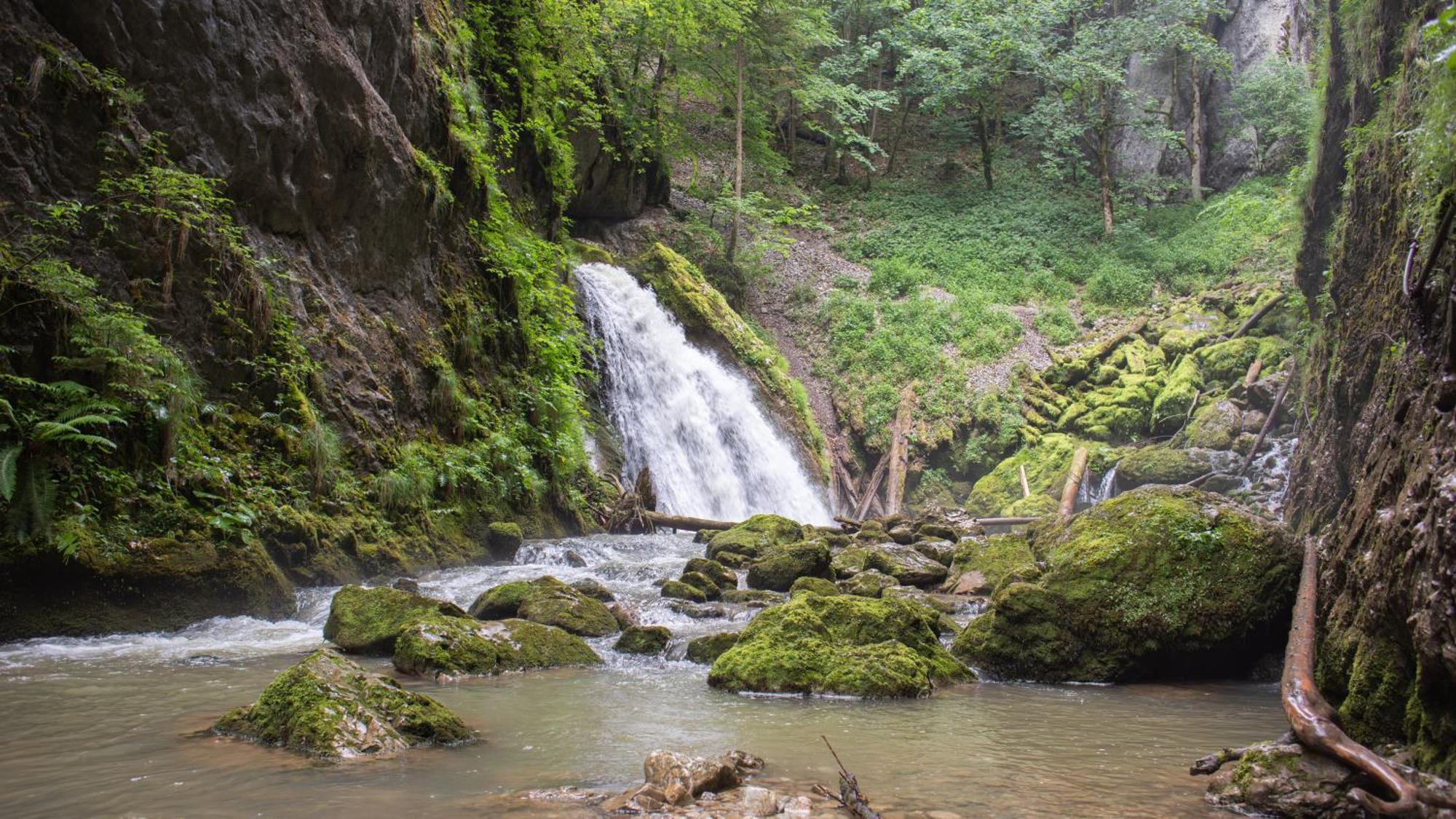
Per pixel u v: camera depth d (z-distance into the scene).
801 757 5.40
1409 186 10.26
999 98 43.44
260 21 12.18
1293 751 4.68
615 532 18.00
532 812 4.26
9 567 8.46
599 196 30.39
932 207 40.41
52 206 9.60
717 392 26.22
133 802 4.38
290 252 12.85
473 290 16.80
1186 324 32.03
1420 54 10.25
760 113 37.16
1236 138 40.09
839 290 34.75
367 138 13.68
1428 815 4.04
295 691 5.61
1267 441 25.66
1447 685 4.36
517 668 8.04
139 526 9.50
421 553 12.83
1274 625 8.28
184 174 10.71
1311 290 19.16
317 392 12.47
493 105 20.56
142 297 10.48
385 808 4.30
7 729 5.71
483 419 15.80
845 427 31.23
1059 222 39.12
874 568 12.78
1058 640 8.27
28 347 9.23
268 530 10.80
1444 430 4.86
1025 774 5.10
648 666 8.34
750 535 14.45
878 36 43.66
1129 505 8.98
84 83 10.20
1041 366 32.06
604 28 27.28
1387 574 5.07
